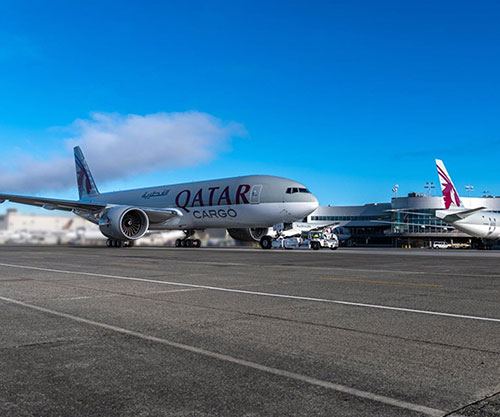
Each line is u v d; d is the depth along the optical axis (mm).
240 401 3322
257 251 30453
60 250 30594
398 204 84312
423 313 6871
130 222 33625
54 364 4227
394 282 11094
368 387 3611
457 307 7410
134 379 3801
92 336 5359
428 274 13328
